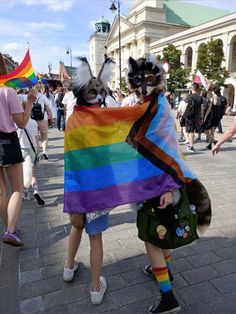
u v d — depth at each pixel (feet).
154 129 6.75
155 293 8.41
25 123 10.09
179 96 76.38
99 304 8.04
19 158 10.16
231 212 13.58
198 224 7.76
